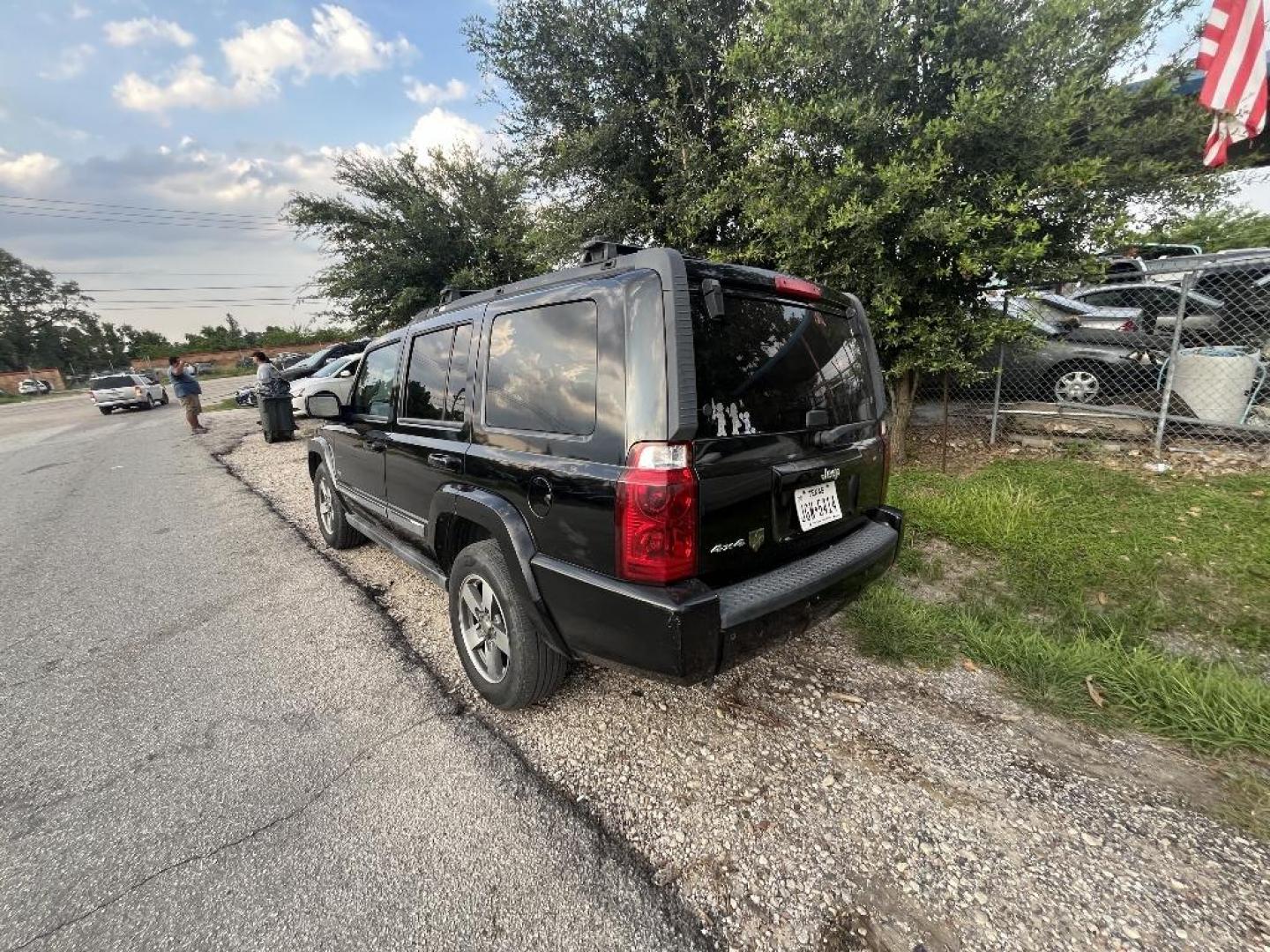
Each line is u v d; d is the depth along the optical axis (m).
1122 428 5.55
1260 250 6.21
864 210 4.20
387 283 11.70
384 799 2.14
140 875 1.85
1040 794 2.05
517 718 2.59
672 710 2.59
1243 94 4.51
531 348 2.35
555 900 1.72
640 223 7.08
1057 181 4.17
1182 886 1.70
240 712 2.71
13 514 6.72
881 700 2.59
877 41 4.32
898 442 5.84
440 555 2.94
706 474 1.92
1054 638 2.96
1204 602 3.14
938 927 1.60
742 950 1.56
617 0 6.20
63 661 3.25
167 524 5.92
